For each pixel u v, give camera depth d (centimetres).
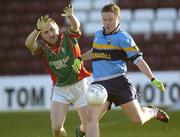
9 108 7006
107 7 3216
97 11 8175
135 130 5475
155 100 6706
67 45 3491
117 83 3253
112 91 3250
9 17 8419
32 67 7844
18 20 8388
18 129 5697
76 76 3519
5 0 8544
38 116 6381
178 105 6506
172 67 7631
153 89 6706
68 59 3484
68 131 5459
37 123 6009
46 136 5162
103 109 3234
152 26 8000
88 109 3198
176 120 5825
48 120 6156
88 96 3117
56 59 3484
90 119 3159
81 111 3553
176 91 6725
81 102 3541
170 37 7875
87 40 7912
